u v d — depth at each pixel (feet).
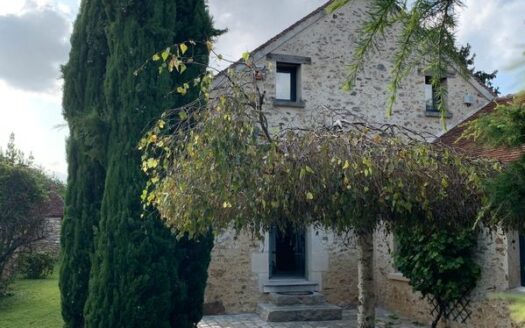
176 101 23.50
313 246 37.06
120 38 23.07
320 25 38.65
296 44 37.86
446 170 18.45
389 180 16.72
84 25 24.95
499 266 26.14
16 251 43.78
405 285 34.24
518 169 8.46
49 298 40.60
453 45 11.32
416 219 18.85
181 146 17.15
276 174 16.35
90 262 23.24
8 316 33.55
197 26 25.17
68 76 25.00
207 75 16.81
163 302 21.50
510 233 24.76
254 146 16.17
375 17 10.48
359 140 17.43
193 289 23.56
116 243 21.49
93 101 24.38
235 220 17.20
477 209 18.08
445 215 18.66
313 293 36.06
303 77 37.70
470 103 41.14
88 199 23.71
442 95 13.78
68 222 23.61
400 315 34.55
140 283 21.08
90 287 21.81
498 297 6.21
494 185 8.68
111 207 21.90
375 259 38.01
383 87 39.37
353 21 39.47
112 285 21.31
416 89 40.45
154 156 21.52
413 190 17.25
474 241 27.61
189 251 23.68
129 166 22.03
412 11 10.37
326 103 37.99
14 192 42.45
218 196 16.29
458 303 28.84
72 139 24.09
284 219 18.28
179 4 25.05
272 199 16.71
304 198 16.71
